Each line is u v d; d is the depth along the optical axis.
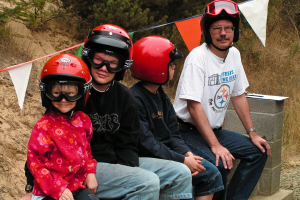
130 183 2.15
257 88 7.78
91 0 6.56
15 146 3.99
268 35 10.20
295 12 11.03
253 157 3.17
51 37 6.40
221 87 3.11
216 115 3.15
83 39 6.79
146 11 6.35
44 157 1.92
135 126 2.45
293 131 5.67
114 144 2.41
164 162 2.42
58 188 1.89
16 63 5.19
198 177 2.67
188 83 2.98
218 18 2.98
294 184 4.33
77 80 1.98
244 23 7.69
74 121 2.08
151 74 2.67
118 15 6.07
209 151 2.97
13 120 4.34
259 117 3.76
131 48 2.33
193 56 3.04
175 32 6.66
